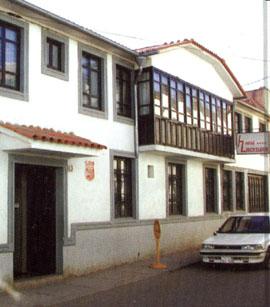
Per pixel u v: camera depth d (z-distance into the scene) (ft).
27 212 44.16
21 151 38.63
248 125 89.10
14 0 37.88
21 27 40.63
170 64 57.62
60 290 38.22
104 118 49.52
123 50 50.83
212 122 67.46
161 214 58.39
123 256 50.83
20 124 39.75
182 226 62.49
